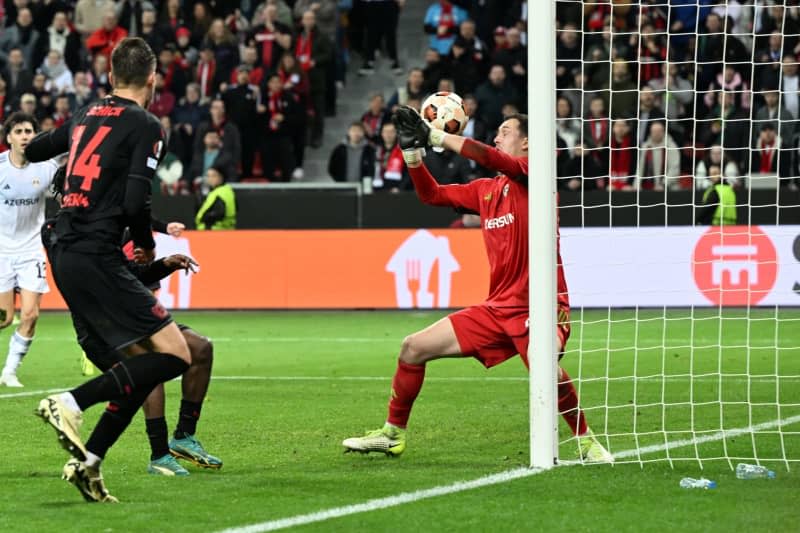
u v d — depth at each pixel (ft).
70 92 236.43
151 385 63.21
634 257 186.70
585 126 208.03
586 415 97.60
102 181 63.31
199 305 201.67
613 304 187.11
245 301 200.85
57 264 63.57
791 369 128.36
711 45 220.43
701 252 185.37
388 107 228.63
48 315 204.74
